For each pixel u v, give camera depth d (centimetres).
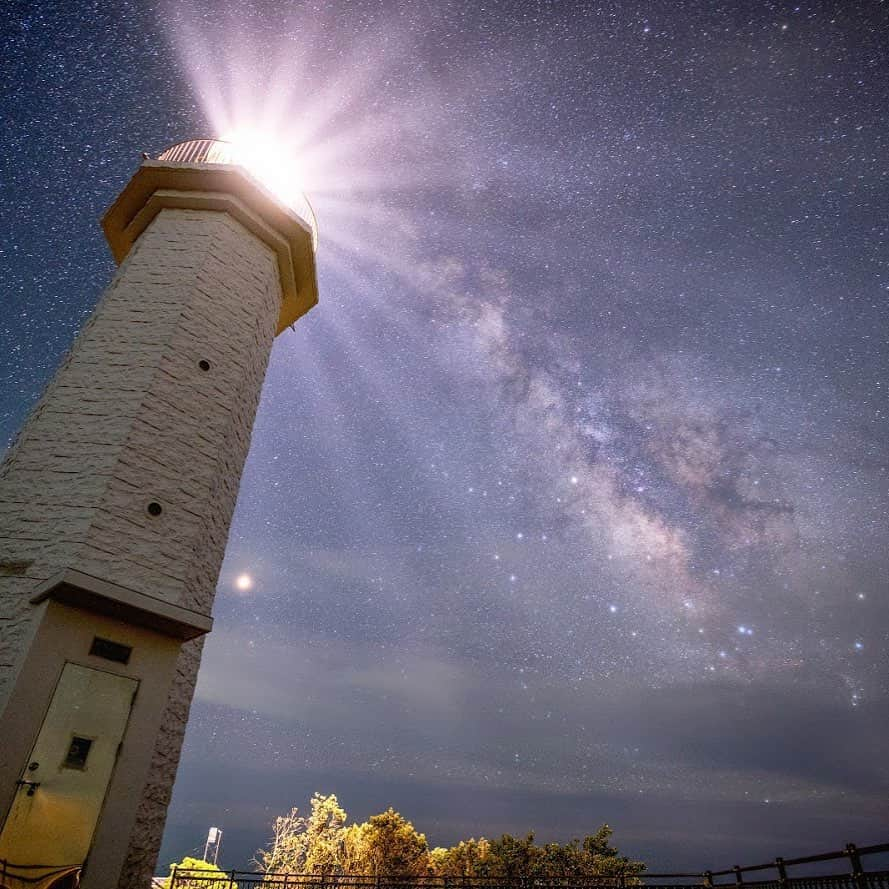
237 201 985
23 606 598
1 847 480
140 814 650
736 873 848
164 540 702
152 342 811
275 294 1031
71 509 664
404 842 2033
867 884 572
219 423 822
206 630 653
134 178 981
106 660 593
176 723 732
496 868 2006
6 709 516
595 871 1969
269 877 1235
